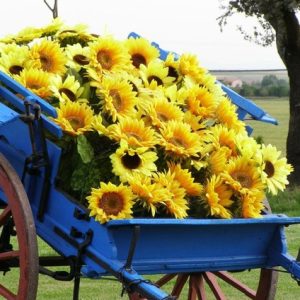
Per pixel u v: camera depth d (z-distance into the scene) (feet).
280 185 15.05
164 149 14.46
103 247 13.28
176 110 14.92
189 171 14.78
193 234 13.97
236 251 14.60
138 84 15.26
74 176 14.17
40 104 14.02
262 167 14.88
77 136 14.11
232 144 15.10
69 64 15.24
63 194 13.83
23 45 16.05
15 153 14.33
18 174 14.32
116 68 15.29
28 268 13.42
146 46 15.98
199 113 15.31
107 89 14.64
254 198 14.69
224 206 14.62
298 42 53.01
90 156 14.10
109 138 14.24
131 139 14.12
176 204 14.02
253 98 112.06
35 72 14.80
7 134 14.39
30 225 13.51
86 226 13.51
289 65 53.88
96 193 13.41
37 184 14.17
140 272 13.66
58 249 13.92
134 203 13.73
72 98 14.79
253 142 15.16
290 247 25.52
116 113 14.51
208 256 14.32
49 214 14.05
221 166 14.73
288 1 49.06
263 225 14.66
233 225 14.24
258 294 15.88
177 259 13.98
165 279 16.66
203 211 14.51
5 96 14.51
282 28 52.44
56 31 16.29
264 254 14.97
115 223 13.05
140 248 13.60
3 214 13.99
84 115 14.30
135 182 13.71
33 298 13.43
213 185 14.43
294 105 53.78
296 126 53.78
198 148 14.61
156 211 14.12
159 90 15.34
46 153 13.91
